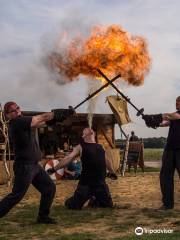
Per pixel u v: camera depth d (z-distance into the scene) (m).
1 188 13.31
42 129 18.45
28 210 8.40
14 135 6.82
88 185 8.41
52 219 7.11
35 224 7.06
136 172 18.78
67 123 18.69
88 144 8.42
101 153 8.48
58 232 6.52
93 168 8.38
